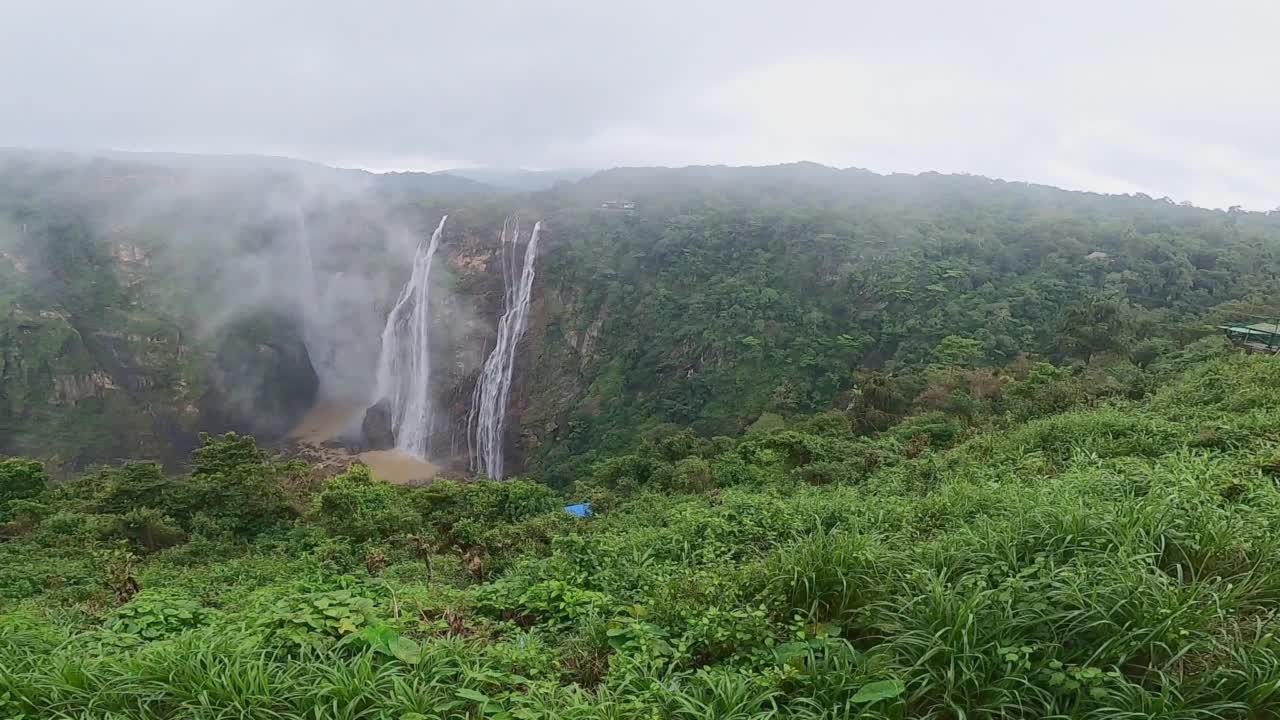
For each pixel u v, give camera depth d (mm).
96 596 8211
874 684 3148
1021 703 3020
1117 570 3570
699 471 19797
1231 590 3637
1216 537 4102
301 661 3598
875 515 7180
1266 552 3922
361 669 3410
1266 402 11391
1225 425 9430
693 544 7676
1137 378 22172
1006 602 3418
